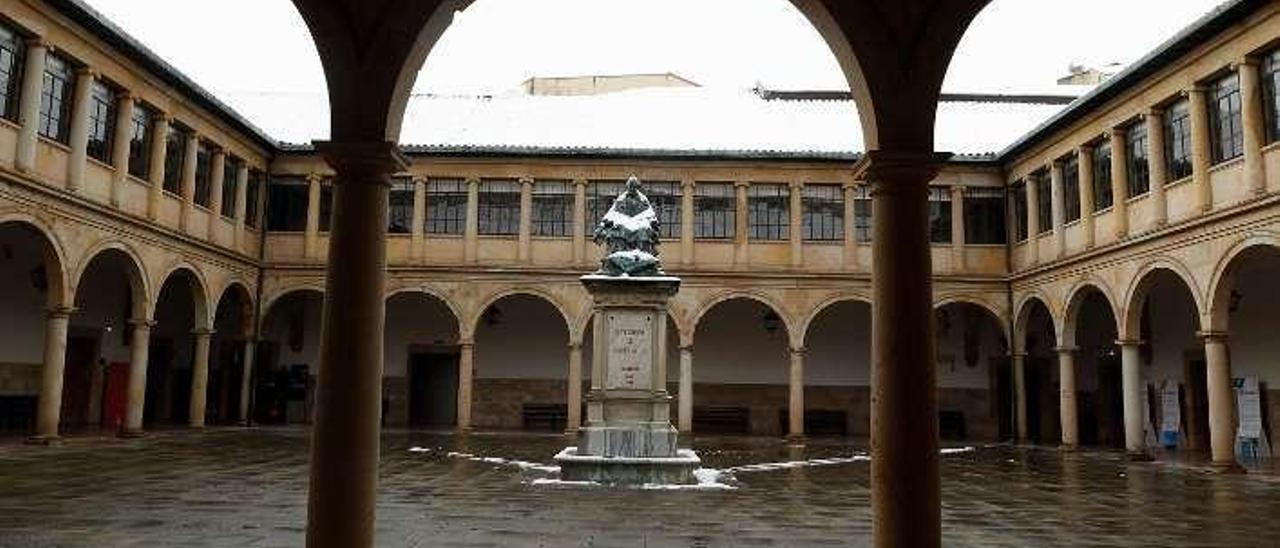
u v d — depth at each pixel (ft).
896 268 23.35
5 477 49.08
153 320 83.05
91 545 30.01
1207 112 69.72
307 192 108.27
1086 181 87.04
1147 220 76.84
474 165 107.04
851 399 112.16
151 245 82.84
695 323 104.22
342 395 22.67
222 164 96.94
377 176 23.35
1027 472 64.49
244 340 103.86
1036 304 109.81
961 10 23.57
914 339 23.11
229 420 109.91
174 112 86.58
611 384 53.67
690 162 106.52
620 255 55.31
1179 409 87.35
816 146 109.09
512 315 114.01
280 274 106.42
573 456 52.70
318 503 22.40
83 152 72.23
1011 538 34.91
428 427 112.16
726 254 105.70
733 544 32.27
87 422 91.20
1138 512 42.60
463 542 32.07
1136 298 78.23
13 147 65.10
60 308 69.36
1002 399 111.14
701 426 112.27
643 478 51.08
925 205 23.65
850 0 23.77
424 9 23.47
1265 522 39.29
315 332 112.98
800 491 49.26
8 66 64.85
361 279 23.08
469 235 106.11
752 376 112.88
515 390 112.88
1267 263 76.48
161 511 37.76
